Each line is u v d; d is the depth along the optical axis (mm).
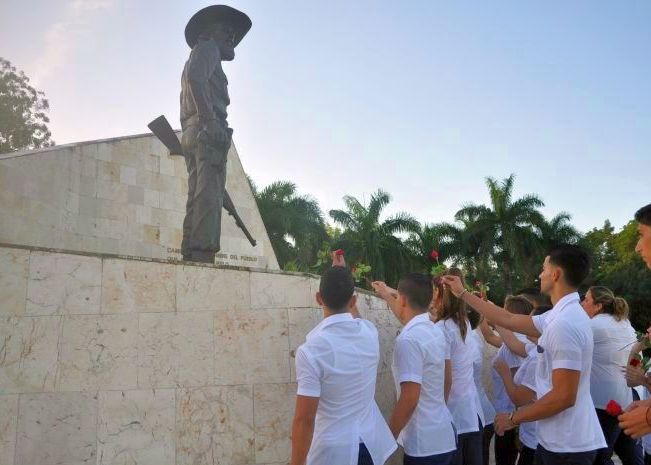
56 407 3842
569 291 3391
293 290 4602
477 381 5312
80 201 10242
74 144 10188
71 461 3805
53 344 3918
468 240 40500
